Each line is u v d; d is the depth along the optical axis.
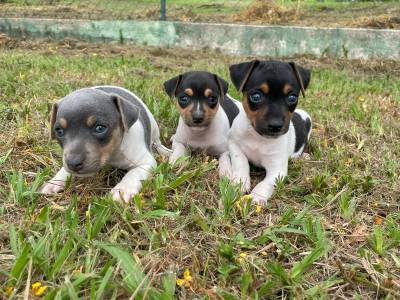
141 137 0.35
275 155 0.36
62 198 0.31
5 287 0.21
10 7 1.16
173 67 0.76
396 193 0.34
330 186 0.34
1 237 0.25
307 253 0.26
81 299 0.21
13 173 0.32
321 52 0.88
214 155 0.44
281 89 0.35
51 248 0.24
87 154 0.28
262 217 0.30
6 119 0.44
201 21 1.10
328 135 0.46
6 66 0.67
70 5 1.19
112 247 0.24
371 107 0.55
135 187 0.31
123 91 0.39
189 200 0.31
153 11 1.17
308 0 1.24
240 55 0.92
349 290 0.24
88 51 0.88
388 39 0.83
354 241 0.28
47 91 0.53
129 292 0.21
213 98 0.41
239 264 0.24
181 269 0.24
